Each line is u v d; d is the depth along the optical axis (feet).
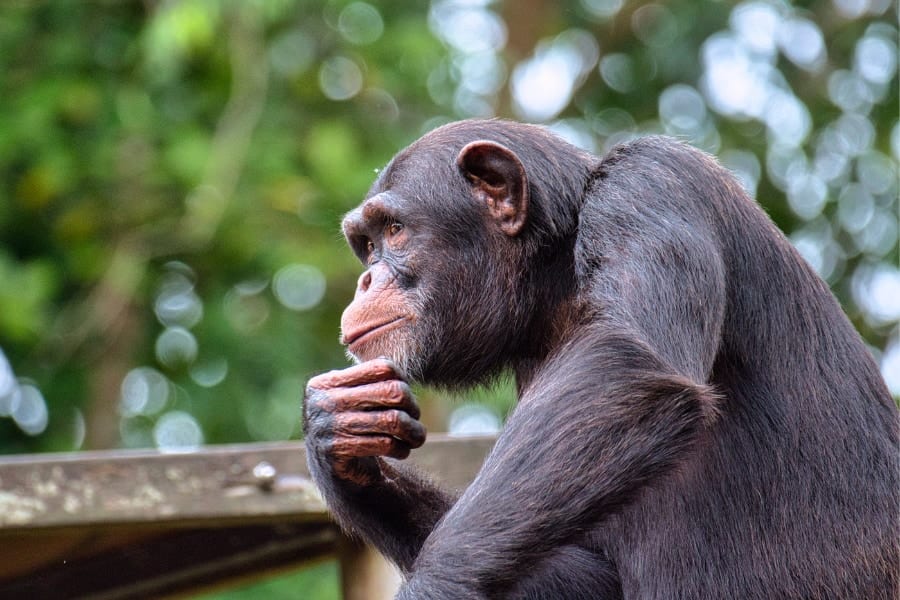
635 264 35.91
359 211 42.65
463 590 32.09
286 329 101.09
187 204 97.14
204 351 100.99
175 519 46.75
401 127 105.40
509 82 115.34
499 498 32.86
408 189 41.81
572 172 41.24
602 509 32.86
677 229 36.45
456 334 41.42
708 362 35.60
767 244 39.14
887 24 121.90
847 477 38.01
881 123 121.49
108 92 100.37
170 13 87.76
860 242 119.96
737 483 38.06
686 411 33.09
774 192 121.90
